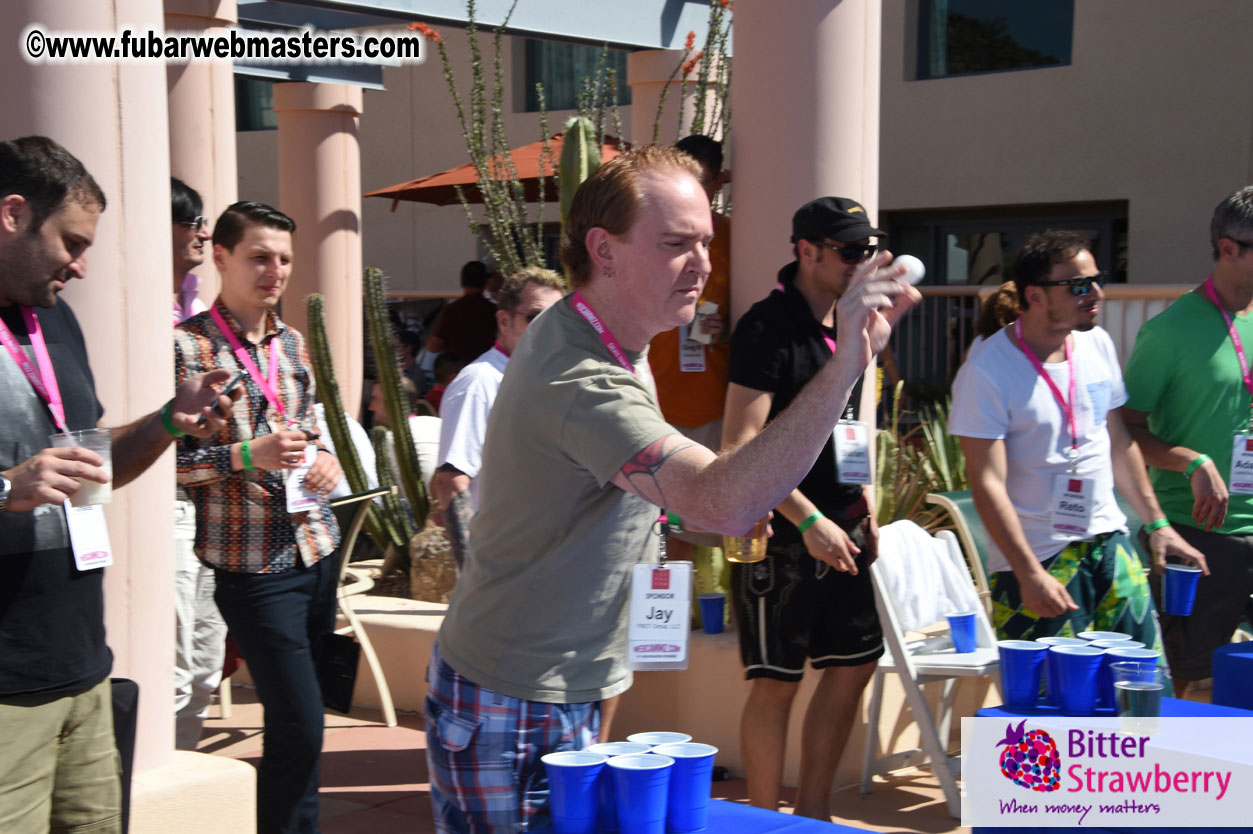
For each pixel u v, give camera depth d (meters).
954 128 11.82
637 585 2.06
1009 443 3.60
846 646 3.64
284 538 3.33
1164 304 6.54
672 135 7.91
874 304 1.77
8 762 2.24
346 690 3.55
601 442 1.86
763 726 3.61
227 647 4.26
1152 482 4.29
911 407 9.06
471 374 3.82
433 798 2.18
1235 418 4.08
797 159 4.40
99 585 2.42
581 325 2.00
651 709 4.67
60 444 2.26
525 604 2.02
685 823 2.04
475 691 2.06
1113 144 11.00
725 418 3.46
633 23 7.58
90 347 2.98
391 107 14.65
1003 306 4.61
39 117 2.89
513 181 6.47
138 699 2.89
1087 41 11.05
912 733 4.68
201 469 3.20
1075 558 3.58
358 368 9.09
